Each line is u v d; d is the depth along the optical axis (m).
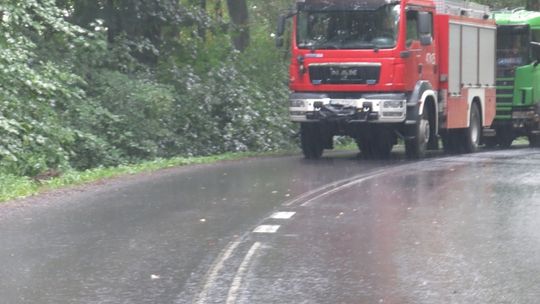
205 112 32.25
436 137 30.03
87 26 30.16
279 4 47.53
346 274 11.94
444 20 30.28
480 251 13.32
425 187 20.62
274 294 10.93
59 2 30.45
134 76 30.38
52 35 27.19
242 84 35.19
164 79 32.25
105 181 22.06
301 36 28.14
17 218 16.33
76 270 12.18
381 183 21.44
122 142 28.11
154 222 15.91
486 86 34.53
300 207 17.58
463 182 21.59
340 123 27.94
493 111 35.47
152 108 28.91
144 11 31.33
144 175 23.52
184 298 10.77
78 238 14.41
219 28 35.62
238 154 30.72
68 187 20.78
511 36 37.22
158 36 33.38
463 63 32.06
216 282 11.53
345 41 27.66
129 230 15.12
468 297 10.72
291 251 13.40
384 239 14.27
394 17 27.33
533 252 13.23
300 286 11.30
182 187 20.88
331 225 15.53
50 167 23.48
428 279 11.62
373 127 28.69
